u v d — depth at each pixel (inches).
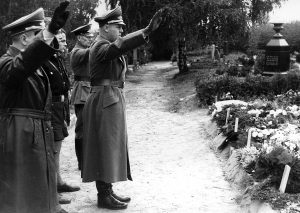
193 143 355.6
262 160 223.8
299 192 205.3
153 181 260.5
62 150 337.4
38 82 150.2
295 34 1119.6
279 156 214.1
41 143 147.8
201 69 876.0
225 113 371.9
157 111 541.0
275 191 203.2
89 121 208.2
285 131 277.0
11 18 613.3
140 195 235.5
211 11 789.2
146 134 404.8
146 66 1348.4
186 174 273.3
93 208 214.1
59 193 225.1
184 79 791.7
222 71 626.2
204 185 250.7
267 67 598.9
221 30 811.4
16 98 147.0
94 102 206.7
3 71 138.8
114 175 202.4
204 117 466.3
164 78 933.2
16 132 145.4
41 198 146.3
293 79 506.6
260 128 306.8
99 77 205.8
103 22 204.7
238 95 515.2
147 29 186.1
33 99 148.6
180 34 818.8
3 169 145.6
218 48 1064.2
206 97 523.5
